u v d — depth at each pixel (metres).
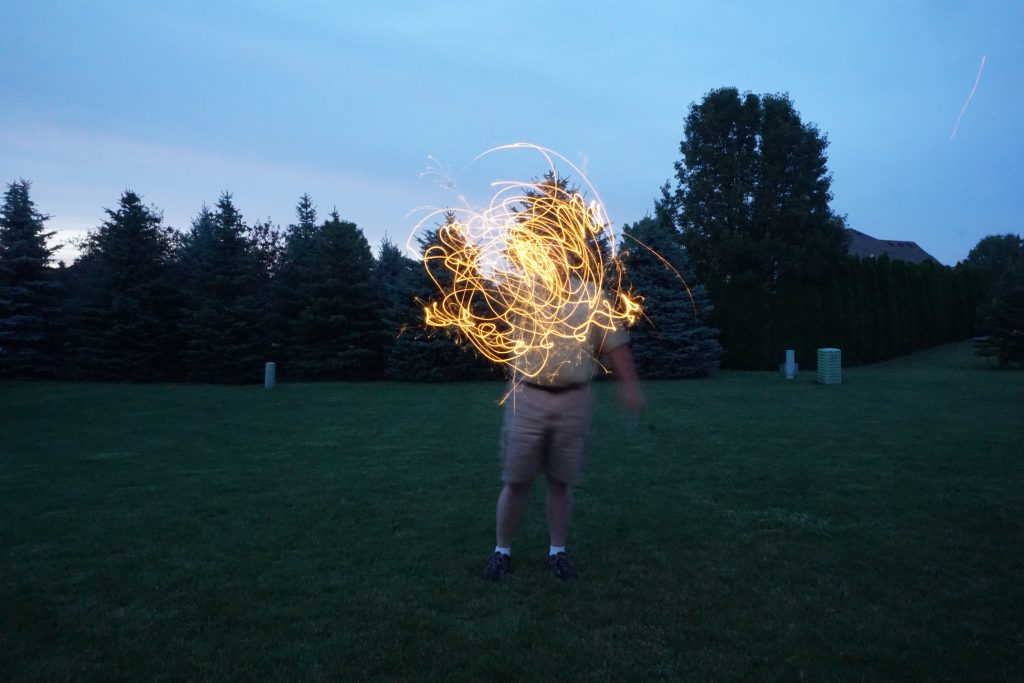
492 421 12.09
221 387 20.42
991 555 4.57
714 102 32.34
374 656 3.22
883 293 32.44
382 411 13.80
